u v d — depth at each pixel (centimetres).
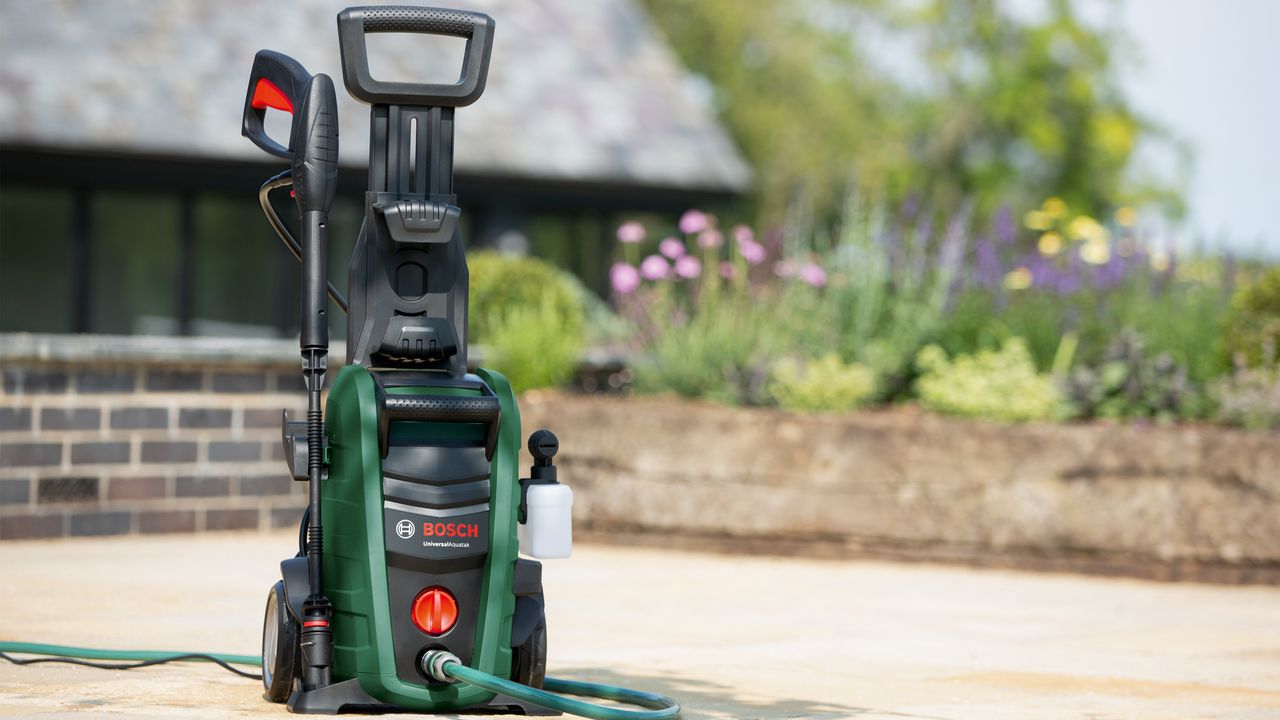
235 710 546
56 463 1237
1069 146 4216
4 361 1216
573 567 1123
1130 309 1361
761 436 1212
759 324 1387
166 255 2198
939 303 1365
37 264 2127
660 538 1245
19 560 1095
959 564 1163
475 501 543
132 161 2025
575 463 1283
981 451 1162
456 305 564
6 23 2158
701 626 850
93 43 2169
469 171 2191
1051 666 739
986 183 4075
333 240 2203
